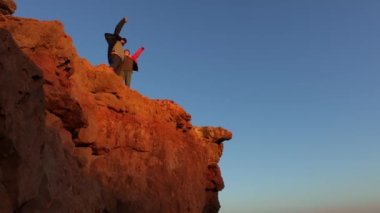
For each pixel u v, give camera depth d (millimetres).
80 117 13680
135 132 17938
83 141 14922
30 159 9125
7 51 8930
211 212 24641
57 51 13867
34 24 13492
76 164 13195
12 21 13188
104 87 17188
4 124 8336
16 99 8828
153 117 19750
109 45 21922
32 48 13242
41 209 9703
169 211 18109
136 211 16250
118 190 16031
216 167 25031
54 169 11133
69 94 13602
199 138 24672
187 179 20516
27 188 8977
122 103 17797
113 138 16797
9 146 8438
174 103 22031
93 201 13375
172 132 20891
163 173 18672
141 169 17672
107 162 16156
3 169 8422
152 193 17453
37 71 9828
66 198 11453
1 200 8164
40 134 9773
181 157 20453
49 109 12750
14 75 8883
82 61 16703
